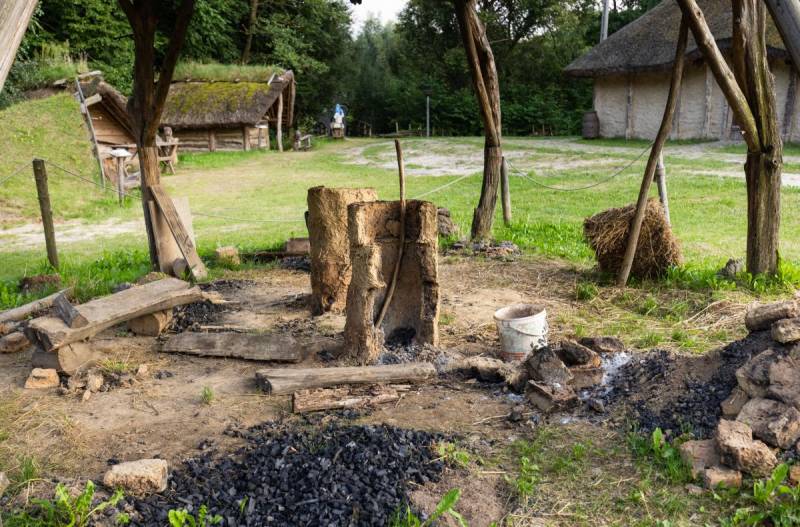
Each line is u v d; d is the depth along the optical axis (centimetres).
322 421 439
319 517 335
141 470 361
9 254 1101
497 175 968
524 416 434
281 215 1455
